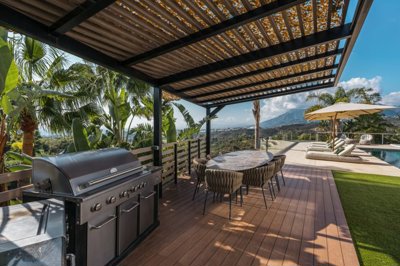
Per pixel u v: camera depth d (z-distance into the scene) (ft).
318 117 32.42
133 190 7.87
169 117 19.83
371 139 42.24
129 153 9.11
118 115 17.26
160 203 13.15
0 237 3.54
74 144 10.95
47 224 4.07
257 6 7.18
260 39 9.73
